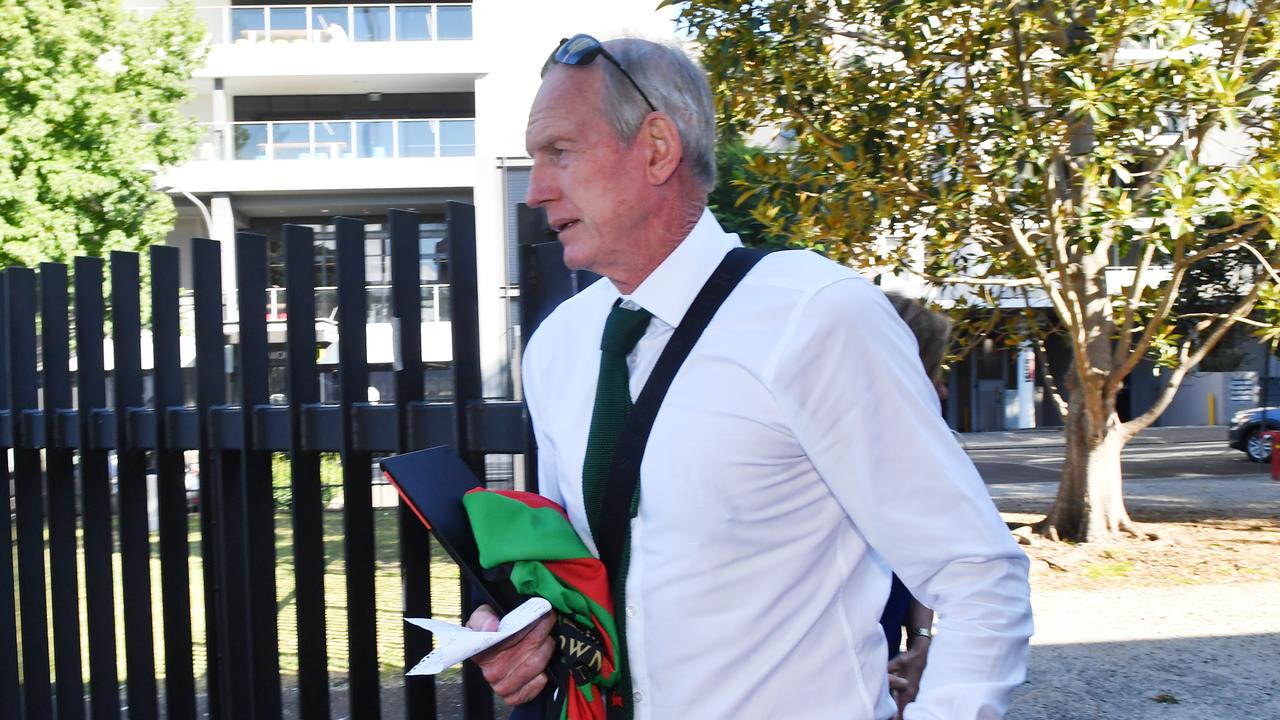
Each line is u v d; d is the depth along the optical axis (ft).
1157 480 45.34
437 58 80.28
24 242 47.78
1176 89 22.70
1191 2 21.61
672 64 4.31
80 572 14.90
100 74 50.42
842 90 25.05
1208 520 32.32
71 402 10.52
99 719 9.73
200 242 8.24
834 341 3.84
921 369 4.05
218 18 80.84
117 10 51.57
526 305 6.50
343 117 85.20
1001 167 23.76
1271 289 26.12
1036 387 84.94
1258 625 19.11
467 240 6.78
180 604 8.73
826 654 4.06
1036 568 25.61
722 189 33.32
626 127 4.19
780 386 3.85
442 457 4.84
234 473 8.18
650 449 4.05
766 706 4.00
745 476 3.92
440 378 34.58
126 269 9.25
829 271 4.02
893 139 25.04
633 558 4.12
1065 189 26.84
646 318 4.25
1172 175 22.07
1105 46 23.07
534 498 4.46
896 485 3.88
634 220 4.24
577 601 4.11
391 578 22.15
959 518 3.87
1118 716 14.40
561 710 4.17
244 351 7.75
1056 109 23.34
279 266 80.59
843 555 4.12
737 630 3.97
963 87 24.41
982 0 22.71
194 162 76.43
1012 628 3.84
